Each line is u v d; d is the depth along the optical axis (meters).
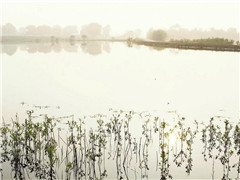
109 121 9.20
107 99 12.77
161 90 14.62
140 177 5.73
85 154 6.08
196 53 33.25
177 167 6.19
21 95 13.63
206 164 6.32
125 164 6.29
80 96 13.52
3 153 6.31
